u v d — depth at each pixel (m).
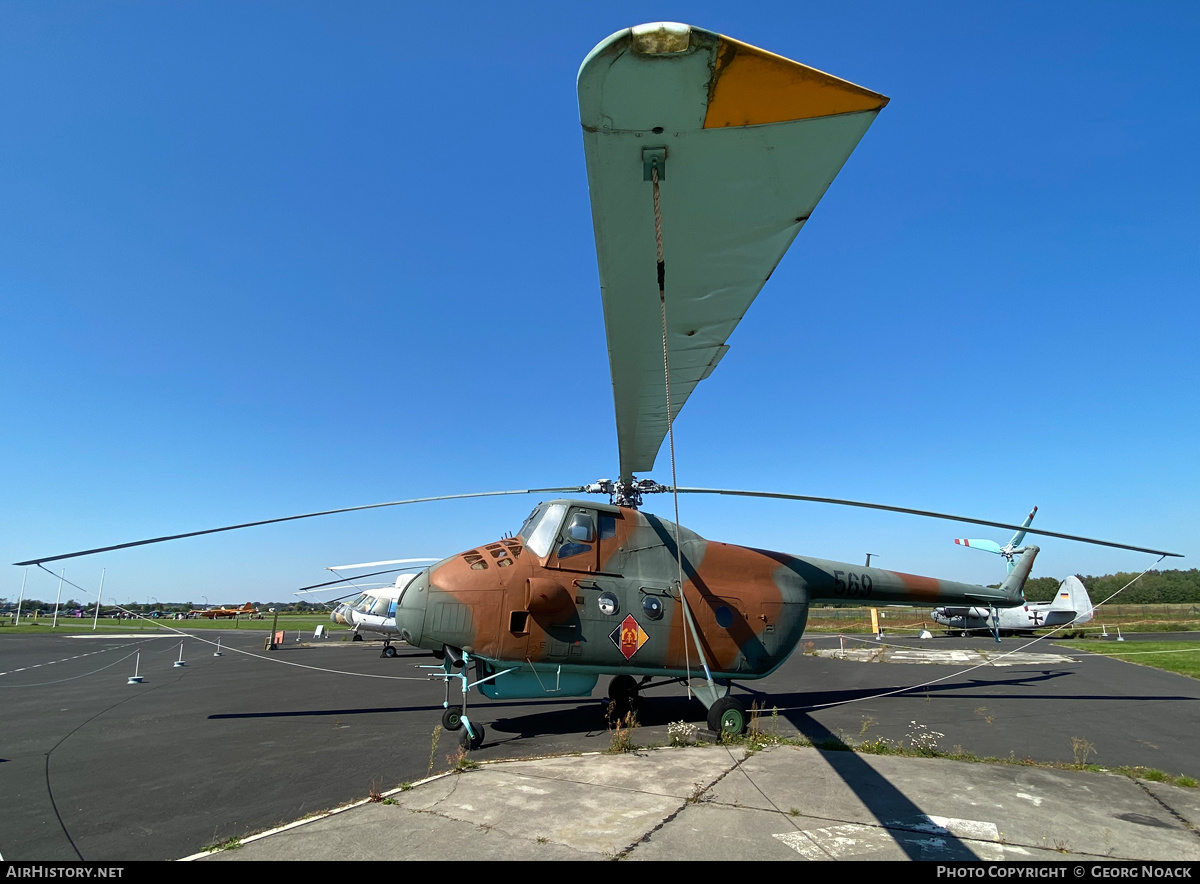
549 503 8.93
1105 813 4.95
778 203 3.02
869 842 4.33
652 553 9.04
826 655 20.41
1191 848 4.28
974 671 15.75
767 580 9.65
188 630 45.00
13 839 4.59
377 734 8.34
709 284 3.70
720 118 2.49
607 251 3.37
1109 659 18.52
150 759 7.00
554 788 5.62
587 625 8.24
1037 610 32.19
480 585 8.02
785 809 5.01
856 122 2.52
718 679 9.13
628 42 2.12
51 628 45.66
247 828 4.75
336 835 4.51
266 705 10.95
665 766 6.42
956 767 6.36
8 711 10.46
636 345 4.50
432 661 20.42
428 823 4.73
